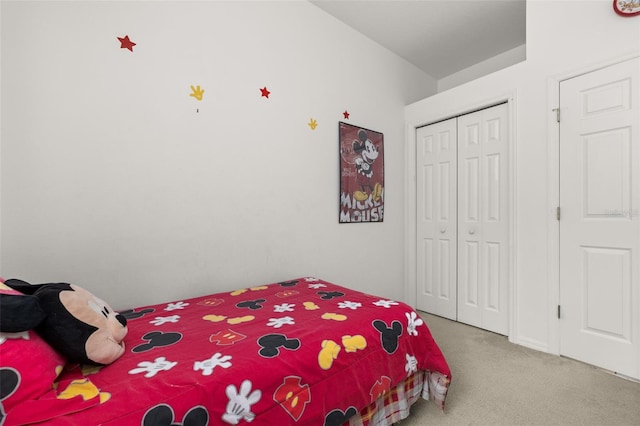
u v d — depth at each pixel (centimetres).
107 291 149
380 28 265
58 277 137
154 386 79
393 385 125
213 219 184
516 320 222
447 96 272
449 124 276
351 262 263
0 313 66
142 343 106
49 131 134
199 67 178
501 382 169
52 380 73
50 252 135
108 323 95
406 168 311
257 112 203
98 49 146
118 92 151
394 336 131
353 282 265
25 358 69
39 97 132
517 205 221
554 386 164
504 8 239
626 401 150
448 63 326
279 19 214
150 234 162
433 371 141
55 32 135
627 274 174
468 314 261
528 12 214
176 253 170
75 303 87
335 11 243
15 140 127
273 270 212
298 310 142
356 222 266
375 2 233
